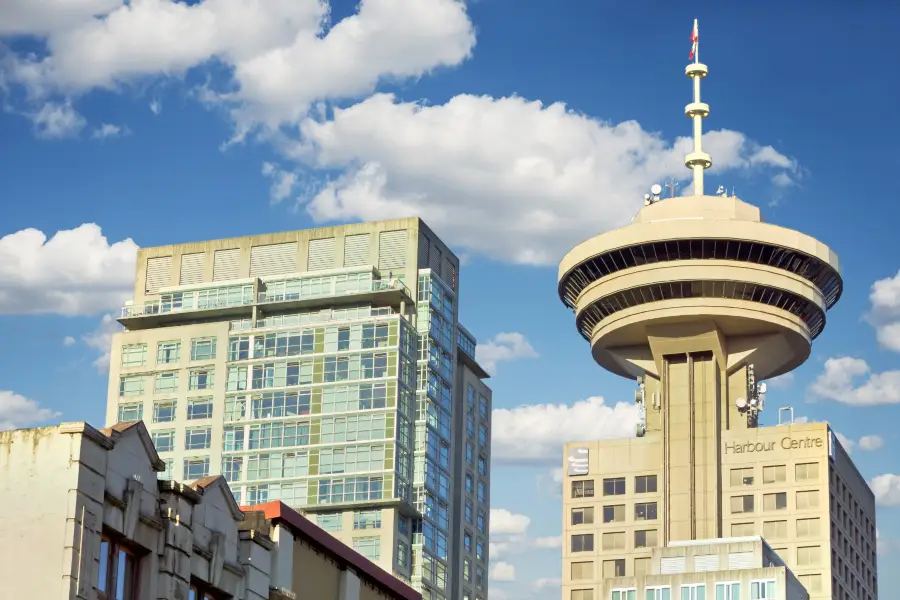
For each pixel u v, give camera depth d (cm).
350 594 6619
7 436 4941
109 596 5019
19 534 4819
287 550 6131
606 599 19588
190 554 5434
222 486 5759
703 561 19688
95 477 4962
